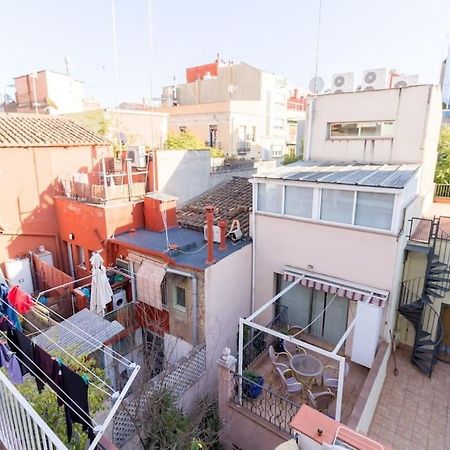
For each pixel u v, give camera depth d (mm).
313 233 12547
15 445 6164
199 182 19609
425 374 12523
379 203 10992
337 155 16406
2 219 15711
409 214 12484
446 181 21609
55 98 31281
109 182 17859
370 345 11492
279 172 14023
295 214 12930
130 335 13586
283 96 41938
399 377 12398
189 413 11273
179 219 16328
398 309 12812
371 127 15445
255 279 14477
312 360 11148
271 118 39844
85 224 15344
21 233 16203
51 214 17062
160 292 12766
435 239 11875
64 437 6359
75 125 20172
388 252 11133
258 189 13617
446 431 10297
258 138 37031
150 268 13031
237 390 10773
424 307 13023
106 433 8430
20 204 16109
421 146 14195
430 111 13984
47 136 17281
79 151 17875
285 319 14195
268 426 9719
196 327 12438
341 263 12133
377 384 10859
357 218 11547
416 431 10312
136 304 13719
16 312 8609
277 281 14172
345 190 11492
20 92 33125
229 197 18109
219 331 12922
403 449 9781
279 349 13125
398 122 14547
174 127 36375
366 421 9945
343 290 11742
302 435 6273
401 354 13547
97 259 12156
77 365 8375
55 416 6660
